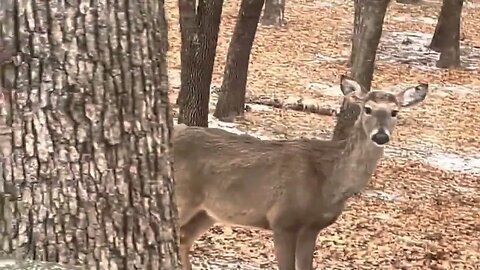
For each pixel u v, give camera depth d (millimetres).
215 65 31719
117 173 5383
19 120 5152
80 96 5211
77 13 5156
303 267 11828
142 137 5484
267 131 23922
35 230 5219
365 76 17938
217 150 11789
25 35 5102
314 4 46219
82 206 5289
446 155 24156
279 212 11547
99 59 5242
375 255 15102
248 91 28625
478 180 21922
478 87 34000
